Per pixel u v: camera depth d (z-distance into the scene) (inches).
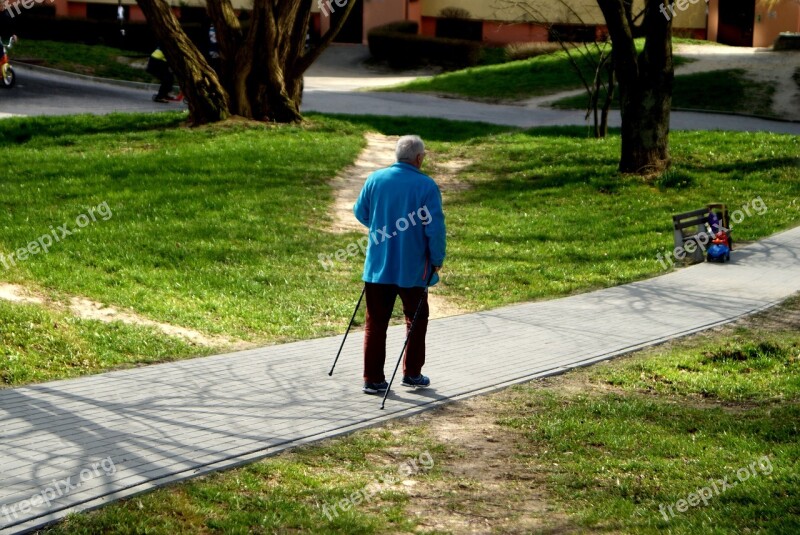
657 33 765.9
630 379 348.5
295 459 255.1
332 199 687.7
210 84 906.7
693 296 492.1
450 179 812.0
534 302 485.7
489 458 263.7
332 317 441.1
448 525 220.4
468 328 422.6
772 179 782.5
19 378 322.7
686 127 1148.5
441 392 322.3
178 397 307.1
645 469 255.8
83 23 1764.3
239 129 894.4
